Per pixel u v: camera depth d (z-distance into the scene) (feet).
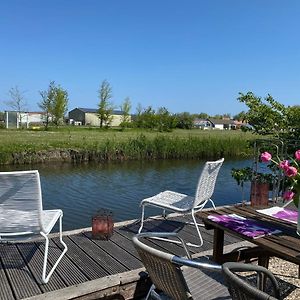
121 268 9.80
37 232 9.12
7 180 8.43
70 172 43.11
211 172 12.50
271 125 22.31
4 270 9.50
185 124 169.27
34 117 150.41
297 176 7.33
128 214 24.68
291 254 6.43
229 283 4.66
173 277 5.74
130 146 57.16
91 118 199.93
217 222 8.39
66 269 9.64
